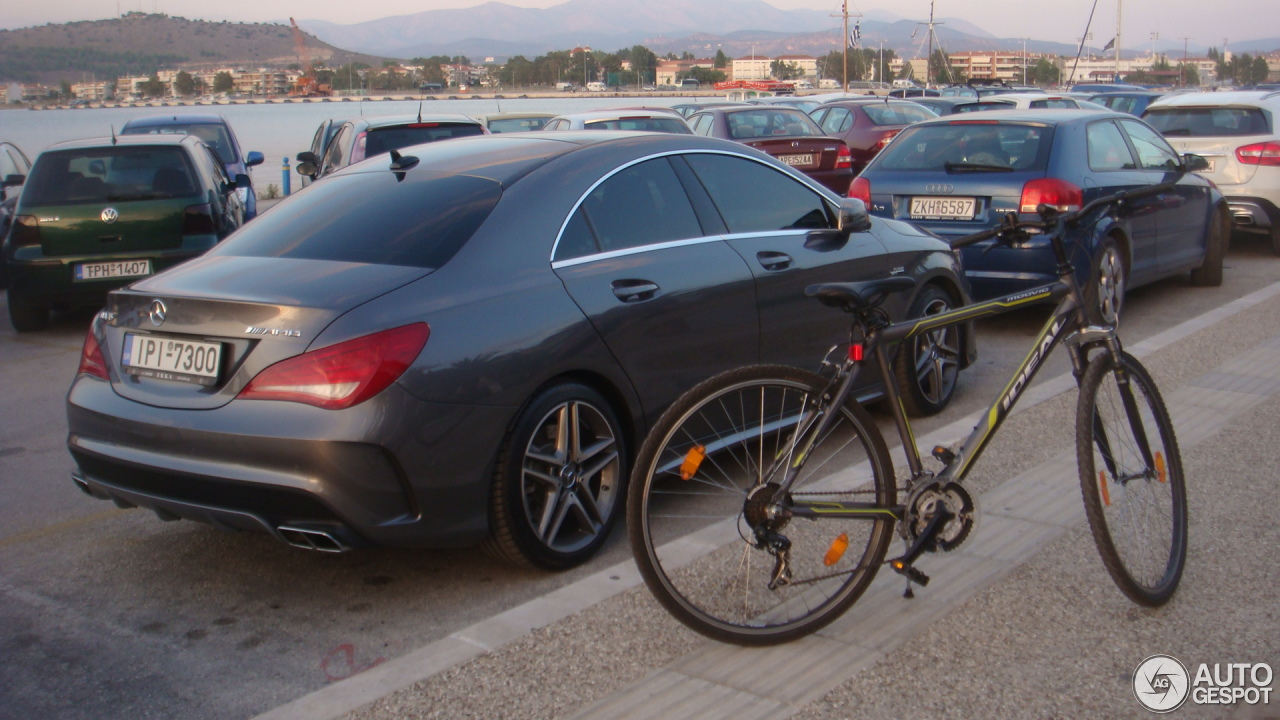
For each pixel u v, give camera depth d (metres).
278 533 3.32
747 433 3.05
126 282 8.53
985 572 3.47
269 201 20.05
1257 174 10.95
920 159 7.62
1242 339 6.82
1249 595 3.30
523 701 2.79
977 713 2.68
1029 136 7.25
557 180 3.98
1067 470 4.40
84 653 3.34
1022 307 3.20
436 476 3.34
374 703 2.80
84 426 3.67
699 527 3.66
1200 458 4.57
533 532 3.64
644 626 3.18
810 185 5.03
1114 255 7.36
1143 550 3.24
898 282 3.02
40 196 8.49
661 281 4.07
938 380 5.45
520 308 3.59
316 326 3.26
